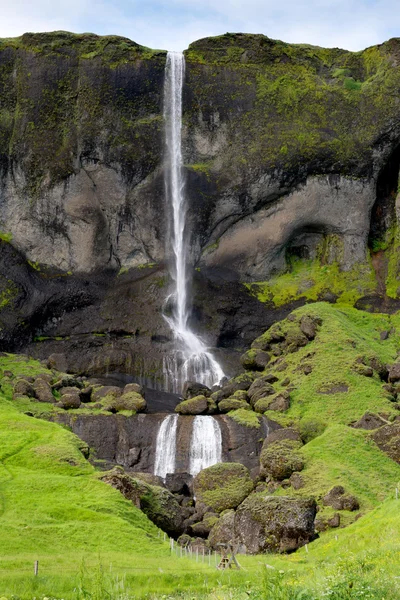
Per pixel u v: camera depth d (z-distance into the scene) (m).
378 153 85.50
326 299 84.25
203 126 85.00
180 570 40.28
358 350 72.81
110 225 84.31
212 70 85.50
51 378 73.81
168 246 84.25
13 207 84.12
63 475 55.62
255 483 58.28
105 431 67.44
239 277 85.62
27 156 83.62
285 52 86.88
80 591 28.77
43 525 47.34
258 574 37.72
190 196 84.00
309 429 63.00
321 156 84.56
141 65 84.31
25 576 36.03
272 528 48.00
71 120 83.56
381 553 35.31
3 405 66.38
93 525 48.22
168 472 66.44
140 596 34.41
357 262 85.69
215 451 66.12
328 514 50.94
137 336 81.81
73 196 83.50
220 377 80.00
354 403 66.62
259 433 65.94
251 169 84.06
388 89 85.19
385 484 54.72
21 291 81.94
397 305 83.50
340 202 85.31
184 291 83.62
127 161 83.19
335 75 87.25
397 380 69.88
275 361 74.88
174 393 79.19
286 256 87.19
